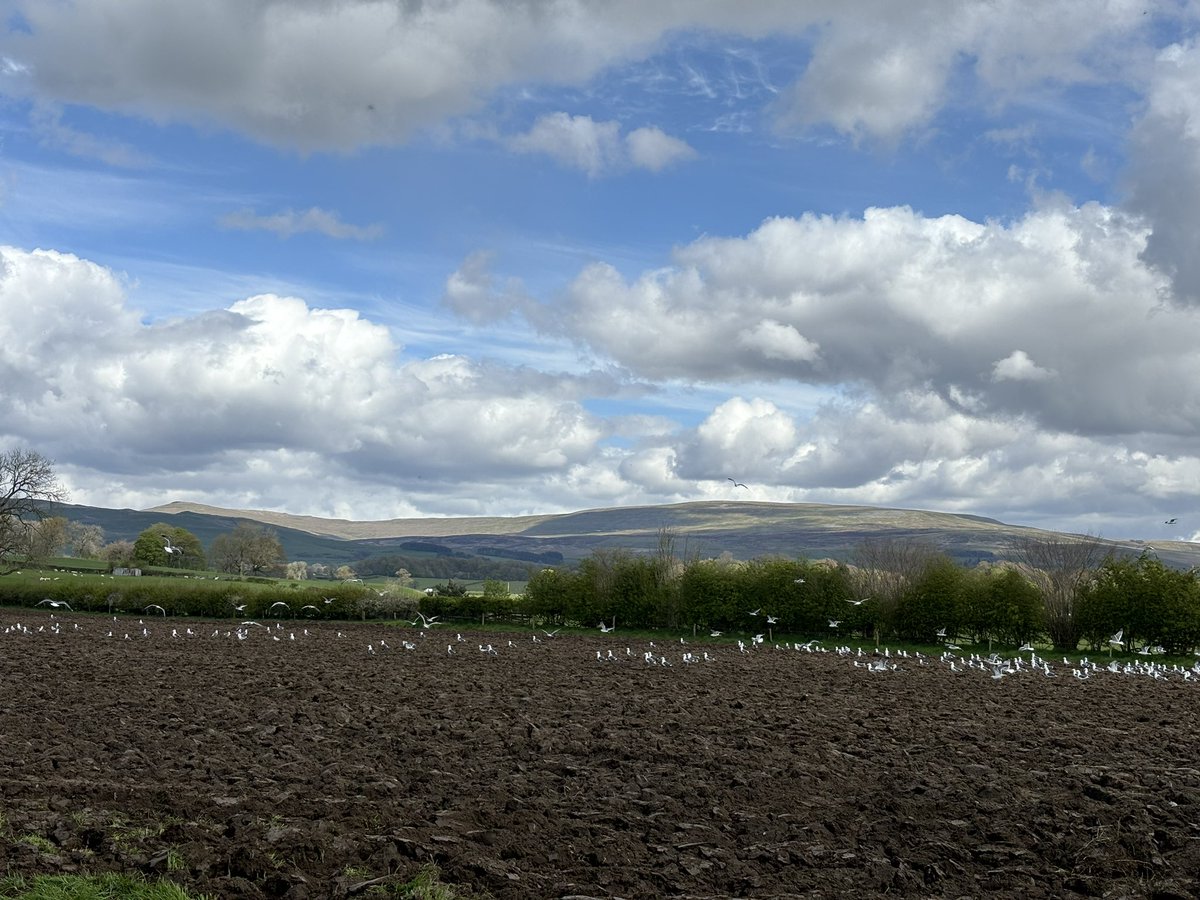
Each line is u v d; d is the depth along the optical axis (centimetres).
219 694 4094
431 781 2491
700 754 2898
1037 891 1775
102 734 3036
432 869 1745
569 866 1858
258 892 1620
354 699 4016
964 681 5150
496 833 1994
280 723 3319
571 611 9469
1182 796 2403
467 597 10150
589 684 4756
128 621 9119
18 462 11756
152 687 4278
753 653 6975
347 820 2056
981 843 2066
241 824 1977
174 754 2752
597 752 2933
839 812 2267
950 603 8175
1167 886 1761
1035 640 8162
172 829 1925
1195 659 7331
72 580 11069
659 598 9162
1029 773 2680
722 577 9012
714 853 1931
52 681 4425
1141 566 7844
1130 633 7550
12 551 11850
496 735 3186
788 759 2834
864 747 3070
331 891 1642
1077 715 3878
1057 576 8094
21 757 2650
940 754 2962
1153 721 3759
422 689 4425
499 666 5628
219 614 10162
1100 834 2078
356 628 8969
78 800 2141
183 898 1559
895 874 1823
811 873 1852
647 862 1883
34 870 1631
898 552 8906
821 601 8681
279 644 6888
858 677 5278
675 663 6009
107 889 1583
